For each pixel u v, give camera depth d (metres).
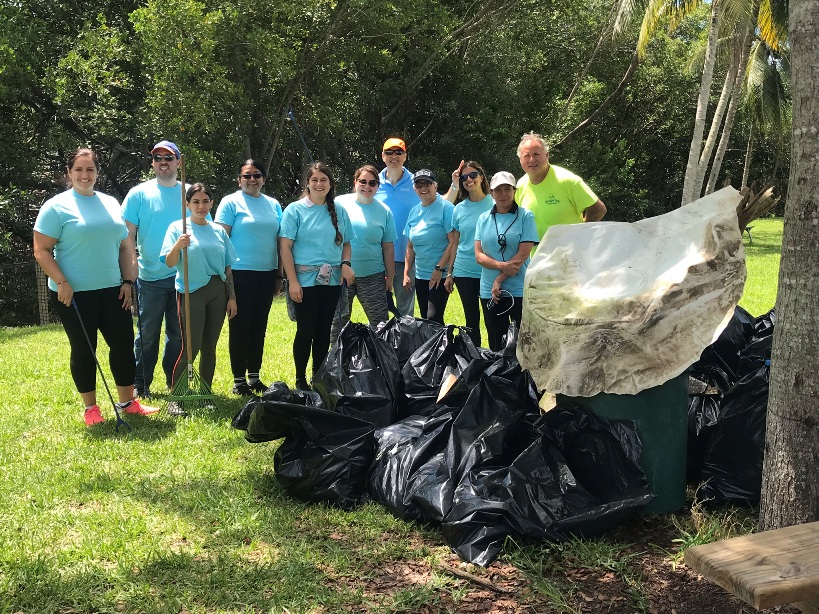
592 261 4.39
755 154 44.41
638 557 3.72
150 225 6.69
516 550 3.76
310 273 6.62
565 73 32.53
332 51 20.95
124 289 6.19
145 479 4.85
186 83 18.12
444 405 4.74
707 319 3.98
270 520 4.19
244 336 6.84
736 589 2.42
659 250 4.29
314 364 6.85
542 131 29.80
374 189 7.18
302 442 4.58
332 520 4.21
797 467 3.24
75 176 5.87
